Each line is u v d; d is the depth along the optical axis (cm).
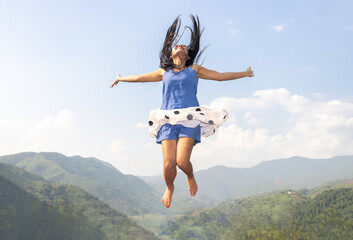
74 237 19938
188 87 302
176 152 278
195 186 293
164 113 283
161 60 317
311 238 18500
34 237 18612
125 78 343
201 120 281
